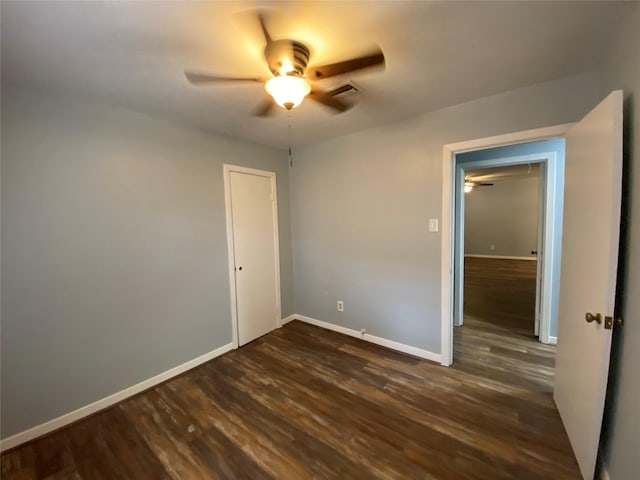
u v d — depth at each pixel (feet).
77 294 6.73
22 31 4.34
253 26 4.41
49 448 5.88
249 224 10.64
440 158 8.18
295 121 8.63
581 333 5.15
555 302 9.80
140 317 7.81
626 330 4.17
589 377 4.74
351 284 10.73
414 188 8.78
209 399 7.34
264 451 5.62
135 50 4.96
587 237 4.98
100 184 7.02
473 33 4.70
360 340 10.53
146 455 5.63
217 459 5.47
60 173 6.43
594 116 4.78
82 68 5.45
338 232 10.89
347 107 7.72
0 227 5.73
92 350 6.98
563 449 5.43
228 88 6.36
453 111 7.81
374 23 4.40
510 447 5.51
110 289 7.25
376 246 9.87
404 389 7.46
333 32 4.61
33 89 6.07
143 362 7.88
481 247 29.68
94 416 6.83
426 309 8.91
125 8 3.93
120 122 7.32
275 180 11.60
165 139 8.21
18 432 5.99
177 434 6.15
